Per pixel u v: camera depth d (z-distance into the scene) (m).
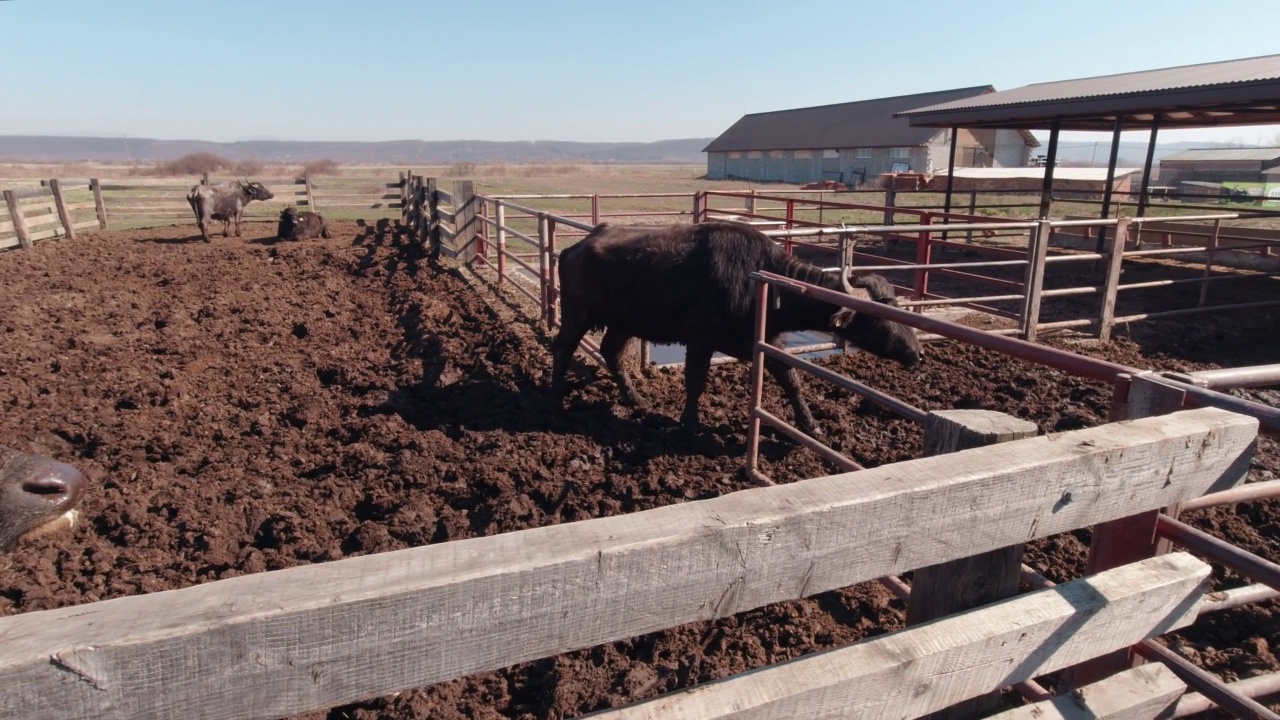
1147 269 13.96
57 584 3.81
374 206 20.50
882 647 1.58
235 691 1.09
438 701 3.12
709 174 75.06
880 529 1.49
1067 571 3.90
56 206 16.05
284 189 22.39
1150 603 1.85
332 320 9.38
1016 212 23.80
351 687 1.16
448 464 5.12
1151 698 1.87
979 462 1.62
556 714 3.04
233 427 5.85
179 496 4.65
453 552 1.21
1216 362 7.95
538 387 6.85
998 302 11.16
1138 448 1.73
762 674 1.51
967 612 1.71
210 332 8.58
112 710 1.03
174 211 19.19
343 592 1.10
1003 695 3.09
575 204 28.48
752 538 1.36
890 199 16.73
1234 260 13.93
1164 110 11.93
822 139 61.34
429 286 11.34
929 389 6.79
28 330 8.49
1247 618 3.64
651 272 5.71
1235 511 4.56
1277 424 1.80
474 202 13.35
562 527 1.30
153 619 1.03
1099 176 31.77
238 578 1.13
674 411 6.32
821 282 5.29
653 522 1.33
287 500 4.67
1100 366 2.21
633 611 1.31
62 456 5.30
